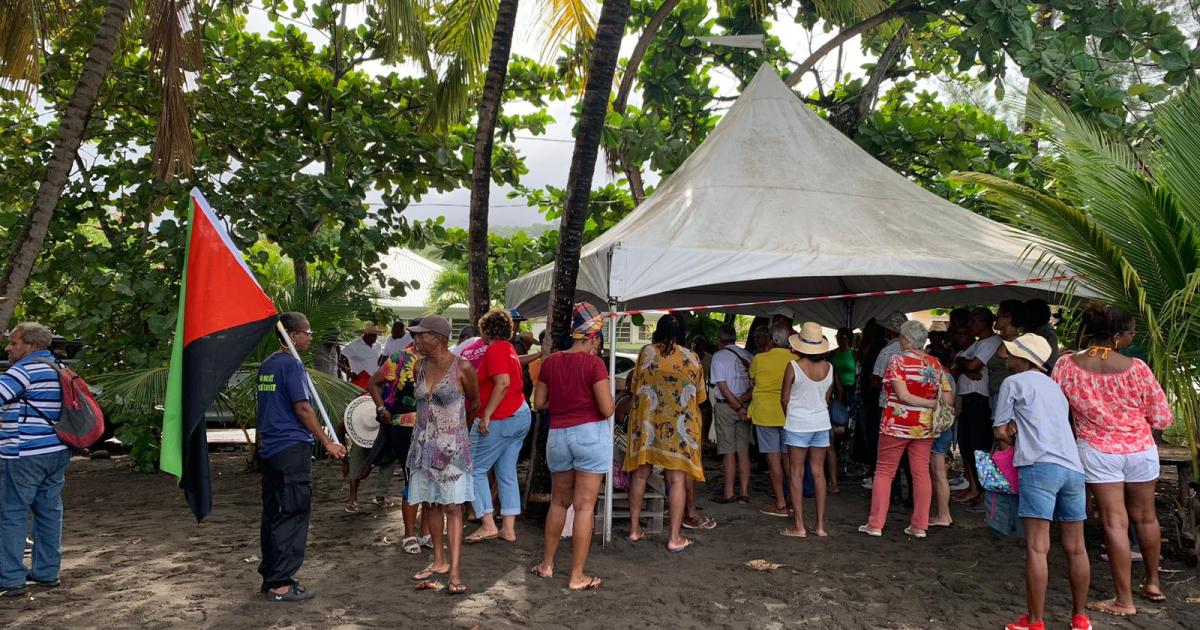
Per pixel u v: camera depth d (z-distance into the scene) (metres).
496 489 7.36
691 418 6.41
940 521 7.28
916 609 5.25
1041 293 9.14
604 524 6.50
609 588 5.54
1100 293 6.00
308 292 9.85
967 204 12.52
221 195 9.84
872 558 6.33
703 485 9.27
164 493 8.89
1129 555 5.02
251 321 5.14
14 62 9.46
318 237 10.96
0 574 5.16
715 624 4.97
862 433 9.09
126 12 8.58
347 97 11.31
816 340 6.84
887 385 6.86
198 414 4.94
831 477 8.86
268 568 5.16
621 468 6.93
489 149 9.03
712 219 6.95
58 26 10.27
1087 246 5.86
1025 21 10.73
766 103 8.38
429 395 5.34
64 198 10.02
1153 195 5.73
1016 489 4.86
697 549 6.51
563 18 12.70
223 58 11.27
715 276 6.25
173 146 8.69
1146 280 5.90
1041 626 4.75
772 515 7.67
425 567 5.93
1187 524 6.10
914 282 10.19
